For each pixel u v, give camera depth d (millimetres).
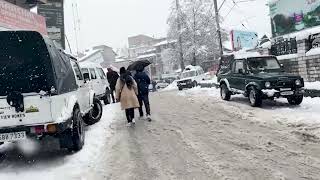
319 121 9711
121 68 11477
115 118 13375
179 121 11523
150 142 8758
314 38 17578
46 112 7070
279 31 23859
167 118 12367
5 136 7027
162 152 7723
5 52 7258
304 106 13023
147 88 12258
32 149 8859
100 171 6664
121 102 11305
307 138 8117
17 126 6992
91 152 8148
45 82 7227
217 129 9781
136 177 6176
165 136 9312
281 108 13016
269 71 14734
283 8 23250
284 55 19453
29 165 7387
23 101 7016
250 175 5836
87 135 10133
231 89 16109
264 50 21172
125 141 9078
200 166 6508
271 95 13258
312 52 17188
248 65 14914
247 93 14398
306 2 21172
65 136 7883
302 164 6270
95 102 12586
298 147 7406
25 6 26703
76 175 6477
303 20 21531
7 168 7242
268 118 10930
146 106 12195
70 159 7633
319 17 20297
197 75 36031
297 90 13359
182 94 23719
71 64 9609
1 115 7020
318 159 6512
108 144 8867
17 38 7254
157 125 11062
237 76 15352
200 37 51906
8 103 7000
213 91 22547
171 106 16062
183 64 52312
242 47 36594
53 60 7461
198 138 8789
